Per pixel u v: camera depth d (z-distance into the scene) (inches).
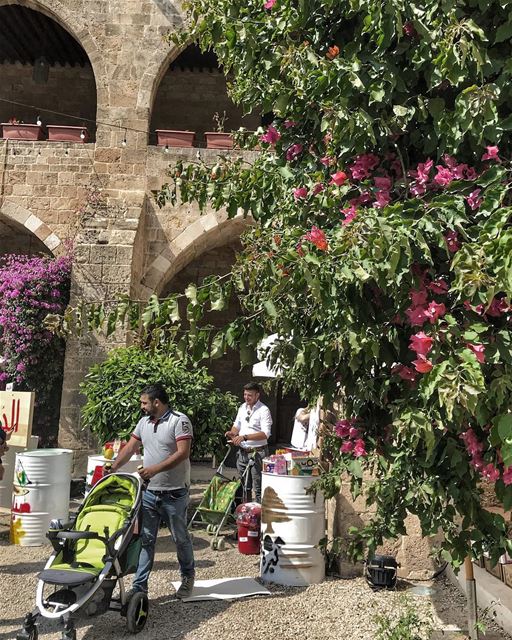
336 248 104.7
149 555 190.2
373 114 123.5
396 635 159.9
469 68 113.7
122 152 531.8
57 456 283.1
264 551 230.8
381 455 134.9
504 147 119.6
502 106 120.4
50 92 673.0
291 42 127.5
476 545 117.9
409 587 224.8
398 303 112.2
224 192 157.5
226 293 109.9
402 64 123.8
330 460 189.9
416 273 112.2
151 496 196.5
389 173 130.3
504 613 181.5
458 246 112.6
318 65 117.9
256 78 147.0
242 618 191.6
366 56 123.6
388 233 97.9
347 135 120.0
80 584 160.1
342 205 131.7
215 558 265.7
